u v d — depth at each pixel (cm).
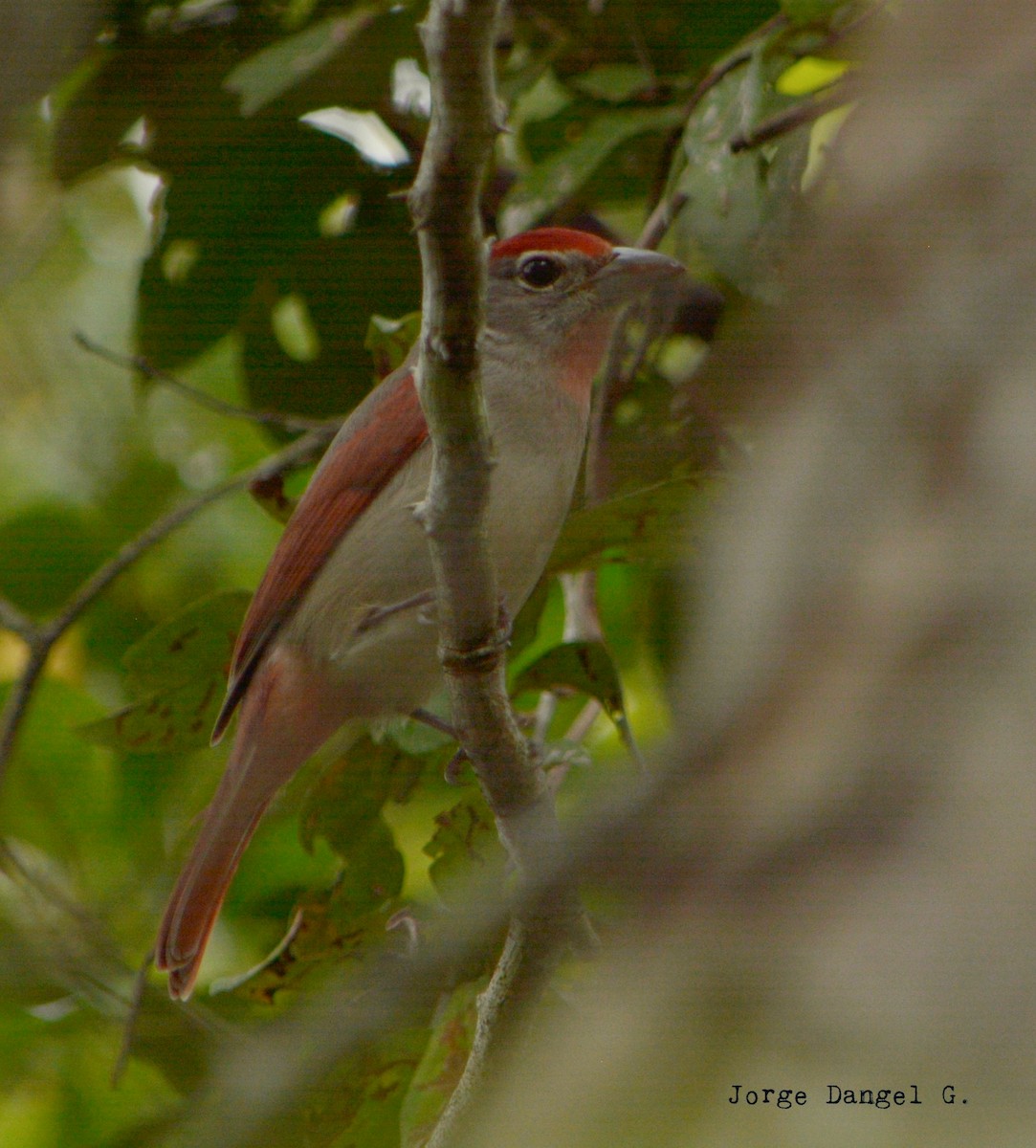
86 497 1459
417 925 873
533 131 1134
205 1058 998
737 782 291
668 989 281
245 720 952
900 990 256
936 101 342
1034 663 267
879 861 268
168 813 1218
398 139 1141
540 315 970
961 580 282
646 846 304
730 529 329
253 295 1171
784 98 922
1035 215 318
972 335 310
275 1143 854
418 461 929
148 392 1189
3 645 1350
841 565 300
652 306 1059
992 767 263
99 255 1557
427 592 903
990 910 253
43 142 1154
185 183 1136
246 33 1124
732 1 1085
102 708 1242
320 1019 854
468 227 515
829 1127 253
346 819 973
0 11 918
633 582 1212
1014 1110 242
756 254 895
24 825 1203
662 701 1057
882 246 334
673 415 1023
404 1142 822
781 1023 267
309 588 945
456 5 452
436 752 970
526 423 926
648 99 1077
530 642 1027
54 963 1055
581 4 1102
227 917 1226
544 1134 283
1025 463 288
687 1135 267
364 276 1161
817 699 289
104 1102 1131
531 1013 719
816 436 322
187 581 1416
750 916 277
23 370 1501
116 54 1109
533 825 715
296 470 1163
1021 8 339
